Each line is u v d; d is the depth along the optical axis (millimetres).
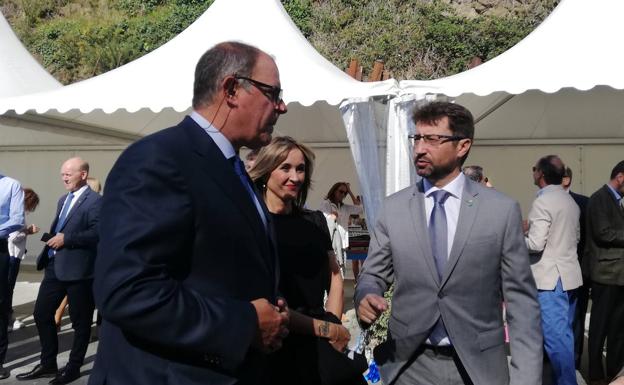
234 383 1469
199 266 1474
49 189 12234
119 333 1486
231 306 1461
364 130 5867
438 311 2322
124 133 10367
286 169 2641
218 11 7871
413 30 19984
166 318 1348
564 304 4293
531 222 4367
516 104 8469
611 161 10211
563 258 4309
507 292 2336
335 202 8398
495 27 19469
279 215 2641
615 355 4895
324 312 2619
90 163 12062
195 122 1624
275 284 1724
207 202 1482
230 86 1639
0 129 10836
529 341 2264
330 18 20781
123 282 1331
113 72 7273
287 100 6168
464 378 2303
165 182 1433
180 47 7406
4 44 9820
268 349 1547
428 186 2463
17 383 5082
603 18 6246
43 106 6781
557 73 5777
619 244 4812
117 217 1390
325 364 2430
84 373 5395
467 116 2406
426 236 2367
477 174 5367
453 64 19469
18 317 8078
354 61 8641
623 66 5770
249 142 1703
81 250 5086
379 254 2527
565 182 5336
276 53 6996
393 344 2424
